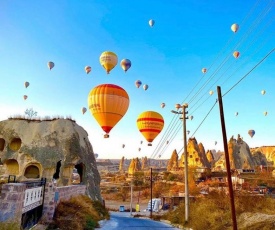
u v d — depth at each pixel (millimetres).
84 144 41906
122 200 88250
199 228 21078
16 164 36438
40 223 15148
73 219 17109
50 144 36750
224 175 94250
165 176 105750
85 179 38531
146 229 22469
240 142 158375
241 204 21344
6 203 11398
